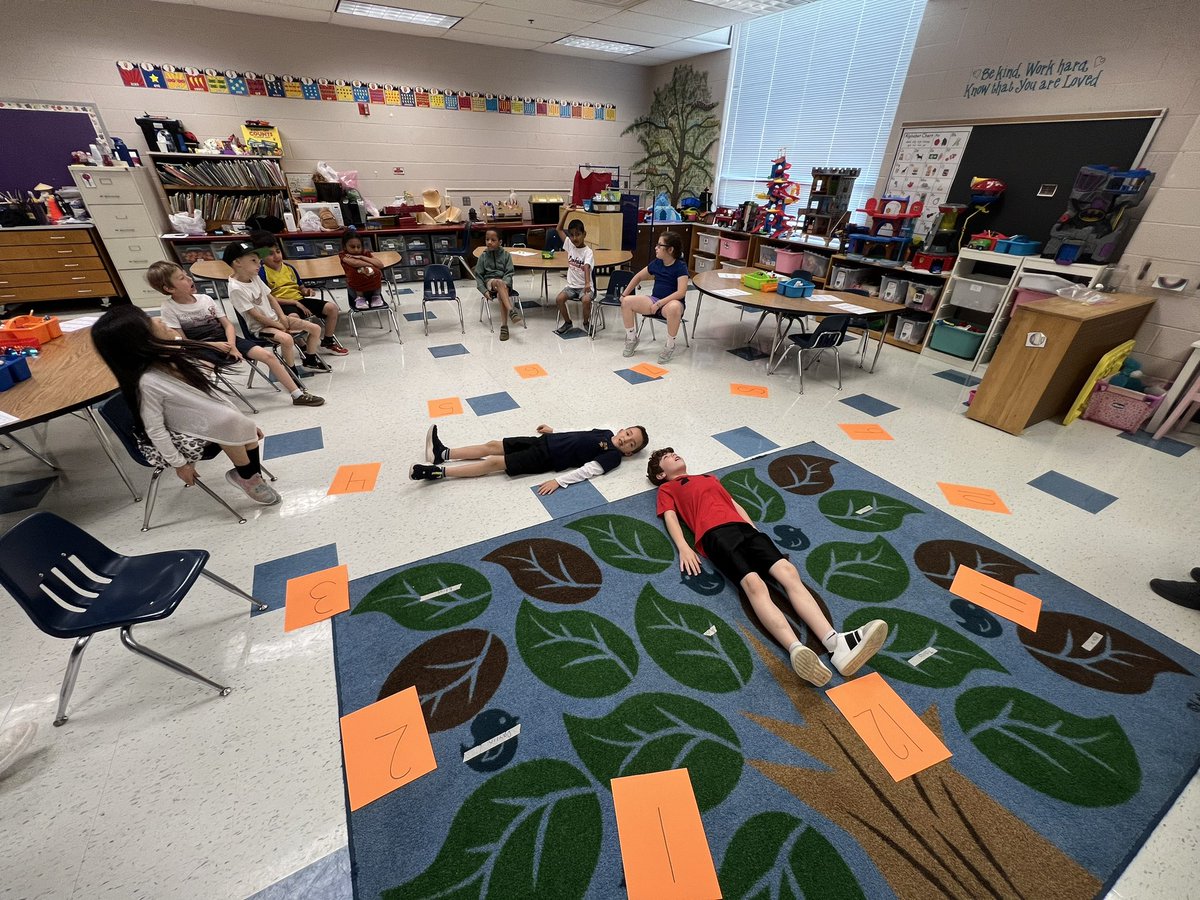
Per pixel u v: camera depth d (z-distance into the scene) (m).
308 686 1.59
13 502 2.41
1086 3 3.50
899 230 4.73
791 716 1.54
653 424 3.21
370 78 6.05
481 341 4.67
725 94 6.77
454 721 1.49
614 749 1.43
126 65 5.02
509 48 6.64
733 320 5.65
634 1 4.79
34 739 1.43
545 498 2.48
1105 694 1.64
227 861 1.18
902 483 2.69
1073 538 2.33
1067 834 1.28
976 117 4.24
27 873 1.16
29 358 2.43
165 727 1.46
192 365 2.01
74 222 4.95
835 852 1.23
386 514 2.35
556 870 1.18
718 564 2.00
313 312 4.18
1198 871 1.22
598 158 7.87
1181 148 3.19
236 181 5.47
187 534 2.21
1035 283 3.74
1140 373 3.50
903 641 1.80
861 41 5.10
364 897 1.13
